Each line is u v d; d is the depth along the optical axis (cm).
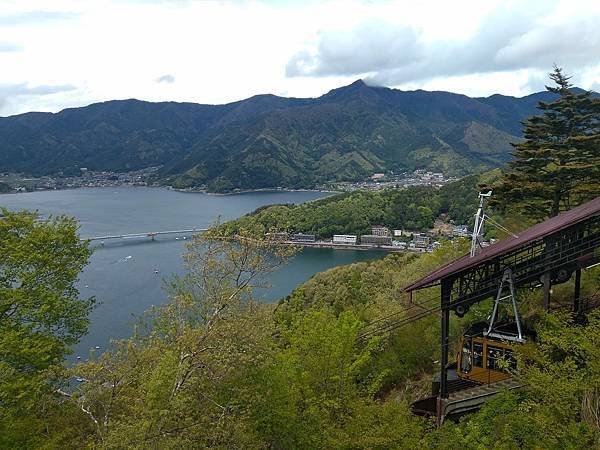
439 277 2198
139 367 1627
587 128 3438
